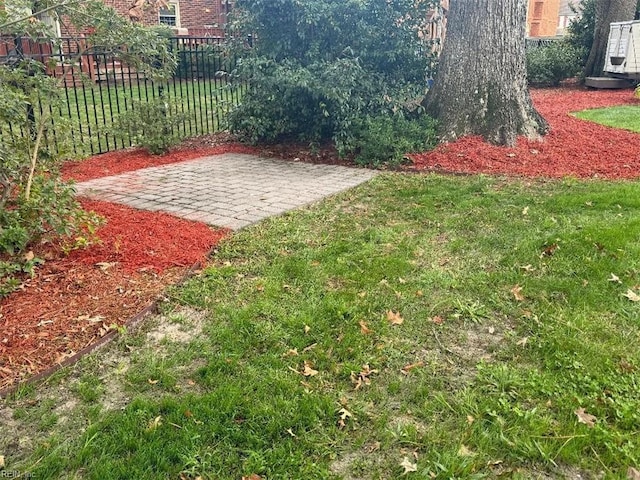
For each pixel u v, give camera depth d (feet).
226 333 10.64
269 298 12.06
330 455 7.66
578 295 12.03
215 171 24.43
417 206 18.60
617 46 49.78
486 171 23.20
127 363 9.80
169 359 9.88
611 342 10.28
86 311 11.39
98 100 43.47
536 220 16.78
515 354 10.05
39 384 9.15
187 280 12.96
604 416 8.32
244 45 28.96
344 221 17.26
